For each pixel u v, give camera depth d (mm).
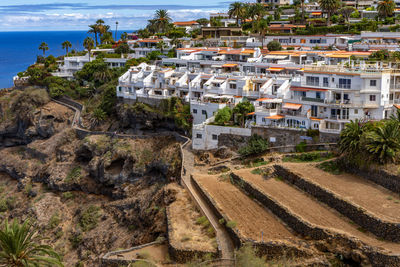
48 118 139250
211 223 64250
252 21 175625
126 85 126750
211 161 91125
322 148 82750
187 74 119250
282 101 92188
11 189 126375
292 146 85875
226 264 55188
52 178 114062
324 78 88875
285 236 57594
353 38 141250
